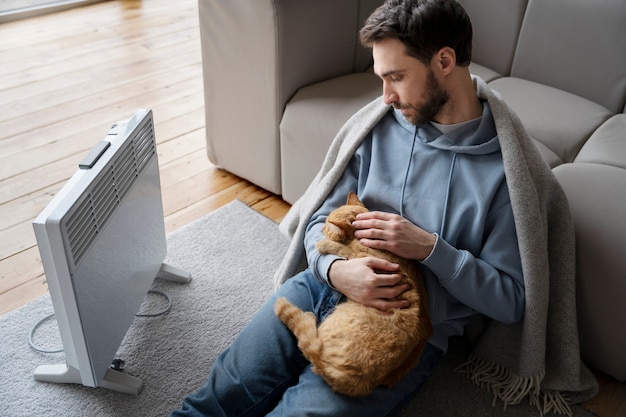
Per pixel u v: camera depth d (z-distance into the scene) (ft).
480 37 6.73
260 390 3.91
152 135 5.00
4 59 9.15
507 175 3.95
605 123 5.74
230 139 6.75
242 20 5.91
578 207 4.60
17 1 10.28
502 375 4.78
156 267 5.32
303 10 5.81
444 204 4.10
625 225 4.42
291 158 6.22
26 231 6.15
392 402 3.92
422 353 4.13
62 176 6.92
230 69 6.30
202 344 5.10
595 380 4.74
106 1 11.25
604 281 4.46
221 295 5.55
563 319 4.51
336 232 3.98
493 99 4.01
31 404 4.56
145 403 4.63
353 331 3.62
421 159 4.19
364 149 4.43
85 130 7.73
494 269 4.06
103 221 4.26
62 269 3.85
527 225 3.97
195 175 7.12
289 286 4.25
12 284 5.55
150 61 9.48
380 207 4.34
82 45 9.75
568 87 6.30
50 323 5.21
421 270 4.14
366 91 6.10
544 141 5.50
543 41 6.30
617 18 5.81
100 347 4.40
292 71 6.02
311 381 3.79
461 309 4.29
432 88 3.80
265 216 6.50
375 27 3.68
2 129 7.61
